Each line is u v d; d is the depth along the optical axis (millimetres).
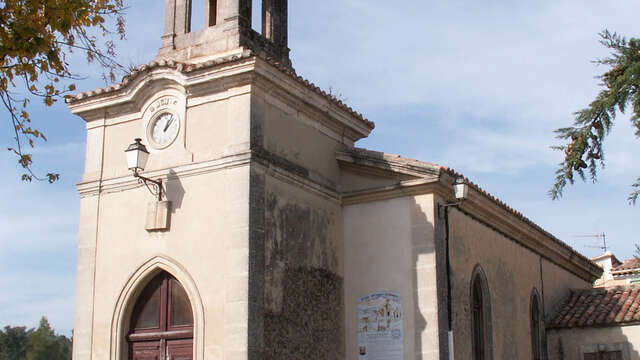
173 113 16188
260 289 14547
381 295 16594
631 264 28875
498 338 18734
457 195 16406
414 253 16422
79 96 17062
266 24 18234
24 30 9844
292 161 16156
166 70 16047
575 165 7746
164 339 15461
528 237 21406
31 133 10398
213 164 15312
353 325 16766
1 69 10148
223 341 14352
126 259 16047
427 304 16000
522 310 20609
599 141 7754
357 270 17016
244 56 15078
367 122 18609
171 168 15828
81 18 10633
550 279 23078
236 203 14828
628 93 7633
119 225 16344
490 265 19016
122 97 16719
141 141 16484
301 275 15773
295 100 16359
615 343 20828
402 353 16047
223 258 14789
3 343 57594
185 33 17500
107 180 16719
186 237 15367
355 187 17453
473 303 18016
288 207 15766
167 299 15680
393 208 16922
